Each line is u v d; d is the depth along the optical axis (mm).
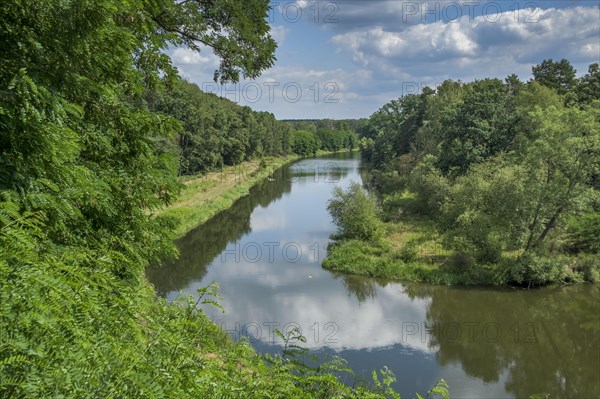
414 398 14148
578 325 20297
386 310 21391
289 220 42031
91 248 5527
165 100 54438
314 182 67312
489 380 15383
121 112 6297
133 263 5680
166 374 3111
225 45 9156
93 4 4234
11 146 3949
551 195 25641
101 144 5887
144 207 7066
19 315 2445
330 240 33812
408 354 16938
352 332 18656
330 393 4688
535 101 46156
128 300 3846
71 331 2822
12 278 2725
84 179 4586
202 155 62938
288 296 22516
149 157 6957
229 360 4523
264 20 9625
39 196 3932
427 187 39031
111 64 5449
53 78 4477
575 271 25734
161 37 7215
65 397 2373
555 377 15883
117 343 3180
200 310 4520
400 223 36344
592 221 28188
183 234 35344
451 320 20500
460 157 40906
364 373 15141
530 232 27031
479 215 27266
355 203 33156
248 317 19547
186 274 25688
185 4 8648
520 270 24688
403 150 62531
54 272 3145
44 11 4117
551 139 25969
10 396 2221
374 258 27859
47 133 3939
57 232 4871
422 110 61562
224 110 75000
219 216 43625
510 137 41219
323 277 25734
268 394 4031
